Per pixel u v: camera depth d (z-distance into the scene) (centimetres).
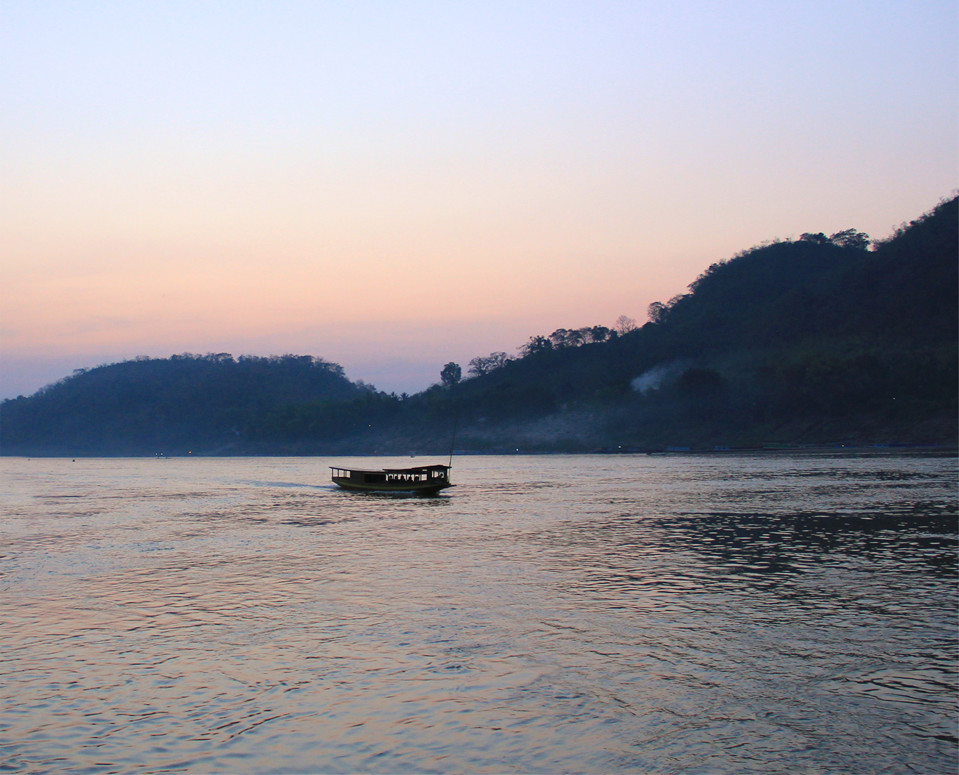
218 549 4538
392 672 2205
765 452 17962
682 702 1972
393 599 3120
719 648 2403
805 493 7544
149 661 2322
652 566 3797
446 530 5350
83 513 6781
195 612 2930
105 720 1888
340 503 7675
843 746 1720
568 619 2766
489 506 7088
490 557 4138
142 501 8088
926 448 16300
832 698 1986
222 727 1845
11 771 1633
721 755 1689
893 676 2138
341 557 4203
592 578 3519
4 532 5406
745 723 1844
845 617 2758
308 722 1869
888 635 2523
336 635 2584
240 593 3269
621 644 2453
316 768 1648
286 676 2181
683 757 1683
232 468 17188
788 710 1914
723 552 4178
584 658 2316
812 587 3259
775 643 2448
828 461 13500
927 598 3039
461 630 2631
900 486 8112
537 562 3956
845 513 5812
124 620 2811
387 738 1783
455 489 9212
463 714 1909
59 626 2731
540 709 1936
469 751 1717
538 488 9106
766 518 5622
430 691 2059
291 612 2916
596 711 1920
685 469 12456
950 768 1620
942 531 4828
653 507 6575
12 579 3606
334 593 3253
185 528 5622
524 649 2409
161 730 1831
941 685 2066
